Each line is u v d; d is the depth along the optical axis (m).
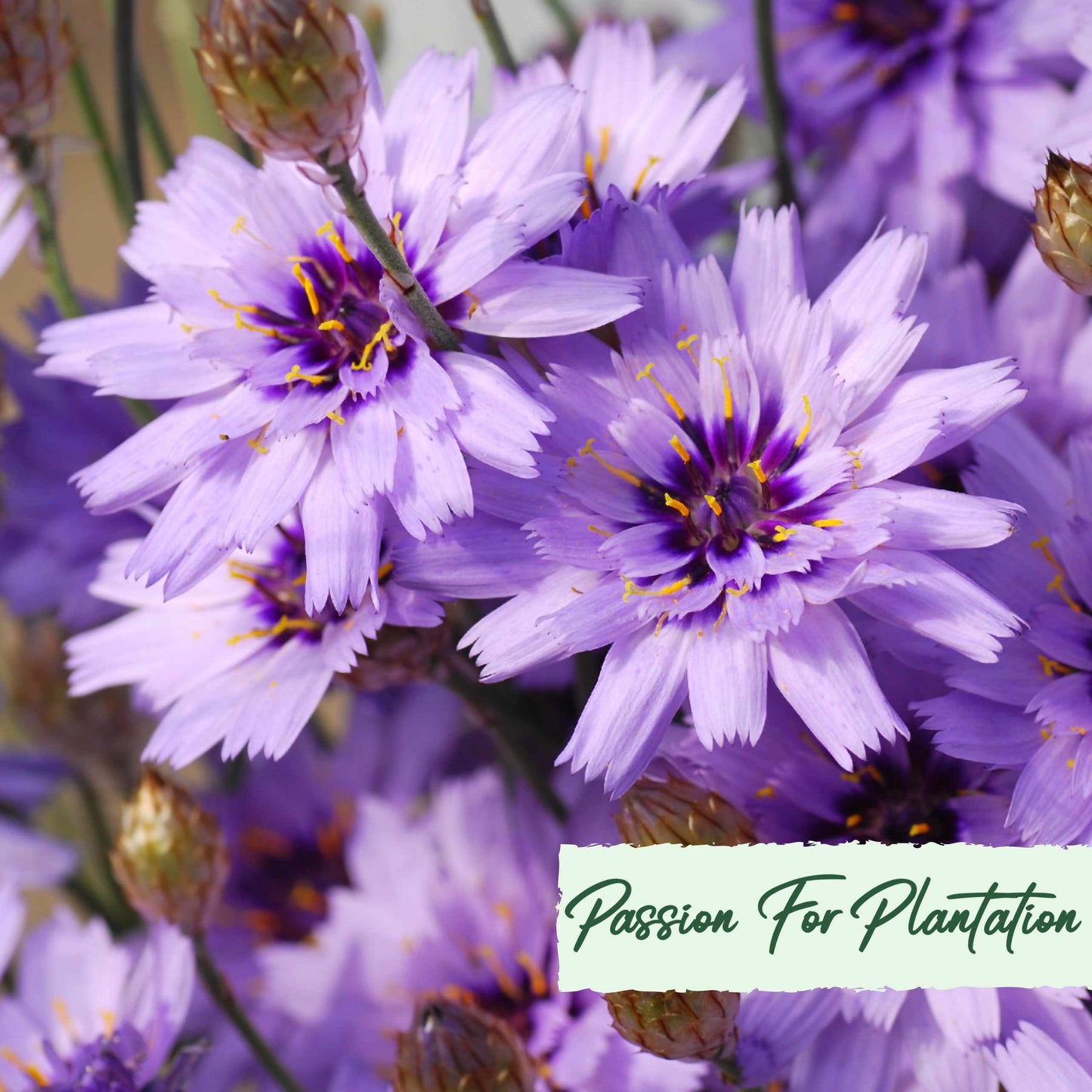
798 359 0.23
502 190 0.23
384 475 0.22
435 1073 0.23
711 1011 0.23
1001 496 0.23
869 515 0.22
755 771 0.23
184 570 0.23
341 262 0.23
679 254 0.23
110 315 0.24
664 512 0.23
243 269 0.23
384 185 0.23
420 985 0.27
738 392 0.23
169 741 0.24
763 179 0.27
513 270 0.23
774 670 0.22
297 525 0.25
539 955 0.27
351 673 0.24
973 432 0.22
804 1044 0.23
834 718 0.22
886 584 0.22
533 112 0.23
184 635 0.25
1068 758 0.23
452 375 0.22
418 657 0.24
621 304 0.22
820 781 0.23
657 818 0.22
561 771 0.27
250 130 0.21
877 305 0.23
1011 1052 0.23
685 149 0.25
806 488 0.22
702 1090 0.25
